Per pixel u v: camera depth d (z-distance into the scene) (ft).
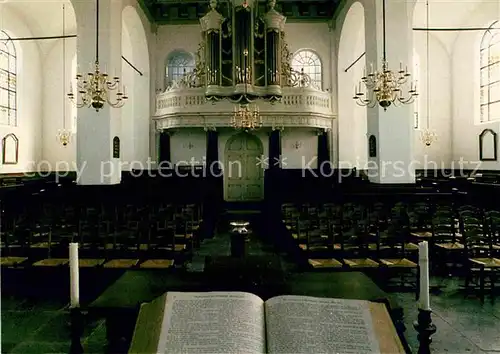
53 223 26.27
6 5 60.13
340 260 22.20
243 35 59.98
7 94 63.41
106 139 42.83
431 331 8.69
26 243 24.36
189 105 61.87
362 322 7.23
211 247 35.55
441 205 33.04
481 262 21.04
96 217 28.60
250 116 56.13
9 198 38.17
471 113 66.80
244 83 59.00
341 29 62.08
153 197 37.70
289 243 31.09
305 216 29.43
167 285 12.44
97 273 20.71
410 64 42.68
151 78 66.69
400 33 42.32
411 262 21.30
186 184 43.96
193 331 7.03
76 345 9.07
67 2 61.67
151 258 22.81
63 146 70.33
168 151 67.36
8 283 21.62
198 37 67.67
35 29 66.64
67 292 21.59
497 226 25.34
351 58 65.05
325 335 6.93
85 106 42.80
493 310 19.12
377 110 42.27
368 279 12.84
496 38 62.08
